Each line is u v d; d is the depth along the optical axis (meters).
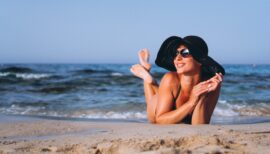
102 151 3.07
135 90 12.40
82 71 26.66
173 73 4.39
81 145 3.31
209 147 2.92
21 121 5.54
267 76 21.83
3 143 3.57
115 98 9.99
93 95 10.86
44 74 22.55
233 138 3.32
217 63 4.20
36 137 4.10
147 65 4.88
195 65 4.16
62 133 4.39
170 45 4.18
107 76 19.36
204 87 4.09
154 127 4.17
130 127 4.55
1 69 24.95
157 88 4.74
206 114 4.36
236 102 9.02
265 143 3.10
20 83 15.32
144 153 2.79
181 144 3.10
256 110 7.78
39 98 10.13
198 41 4.16
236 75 23.48
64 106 8.41
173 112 4.31
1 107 8.27
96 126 4.88
